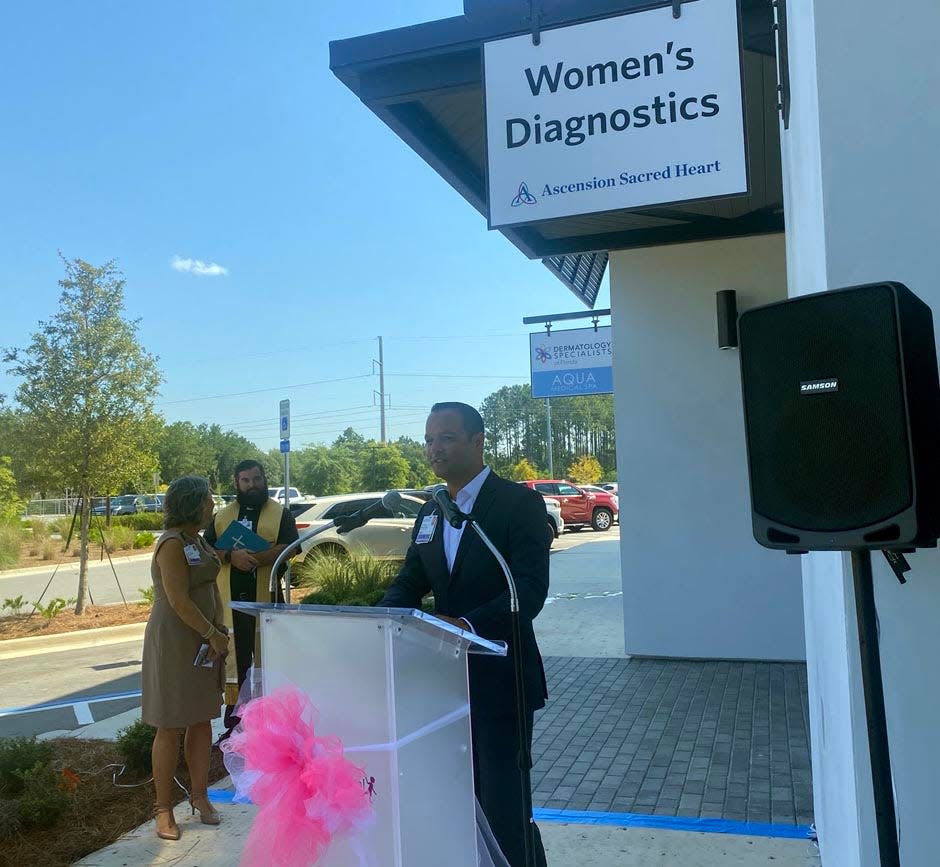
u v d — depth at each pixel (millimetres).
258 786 1925
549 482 24953
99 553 21750
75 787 4336
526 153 3691
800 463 1758
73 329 10734
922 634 1908
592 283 10062
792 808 3908
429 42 4055
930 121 1961
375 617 1956
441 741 2111
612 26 3607
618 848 3529
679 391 6785
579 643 7969
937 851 1864
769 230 6402
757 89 4766
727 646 6719
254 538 5004
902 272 1968
